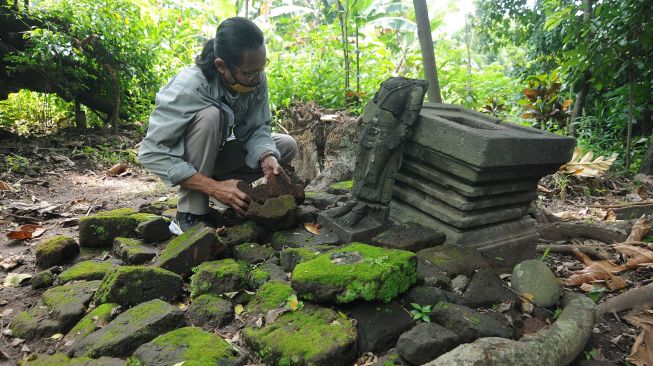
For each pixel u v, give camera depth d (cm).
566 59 568
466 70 916
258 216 249
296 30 938
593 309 197
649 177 489
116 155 593
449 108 310
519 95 766
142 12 791
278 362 160
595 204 420
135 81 704
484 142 213
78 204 390
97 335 171
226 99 255
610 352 184
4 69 619
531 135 245
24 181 454
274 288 199
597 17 482
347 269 185
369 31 863
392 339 173
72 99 695
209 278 205
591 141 592
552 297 207
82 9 624
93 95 711
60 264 250
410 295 193
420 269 209
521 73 873
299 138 434
